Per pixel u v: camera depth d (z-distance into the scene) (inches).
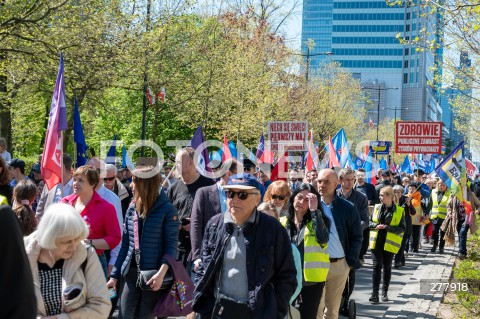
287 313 203.3
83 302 159.3
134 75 879.1
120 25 781.3
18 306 89.1
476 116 1558.8
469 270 493.7
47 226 151.1
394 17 6048.2
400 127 716.0
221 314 188.1
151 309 234.1
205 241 199.6
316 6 7588.6
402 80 6008.9
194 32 1183.6
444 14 510.0
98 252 261.3
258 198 191.8
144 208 232.8
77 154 324.5
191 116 1270.9
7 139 877.8
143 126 949.8
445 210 690.2
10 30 684.1
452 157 587.2
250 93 1282.0
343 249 293.3
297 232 269.4
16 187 247.1
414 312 369.1
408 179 840.9
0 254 88.5
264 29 1488.7
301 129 639.8
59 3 708.7
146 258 231.6
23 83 775.7
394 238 407.2
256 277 186.4
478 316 365.4
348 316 347.3
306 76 1820.9
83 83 776.9
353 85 2583.7
